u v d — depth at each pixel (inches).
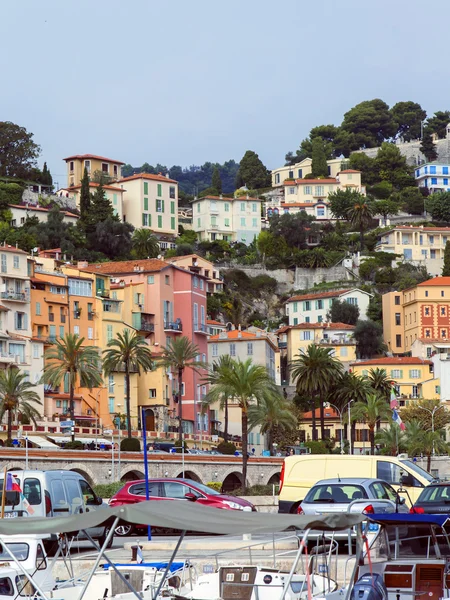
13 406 4815.5
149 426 6456.7
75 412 6063.0
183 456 4606.3
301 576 1157.7
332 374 6791.3
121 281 6870.1
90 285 6540.4
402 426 4852.4
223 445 5757.9
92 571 1019.9
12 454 3730.3
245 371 4795.8
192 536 1962.4
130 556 1499.8
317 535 1290.6
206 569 1278.3
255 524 940.0
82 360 5452.8
